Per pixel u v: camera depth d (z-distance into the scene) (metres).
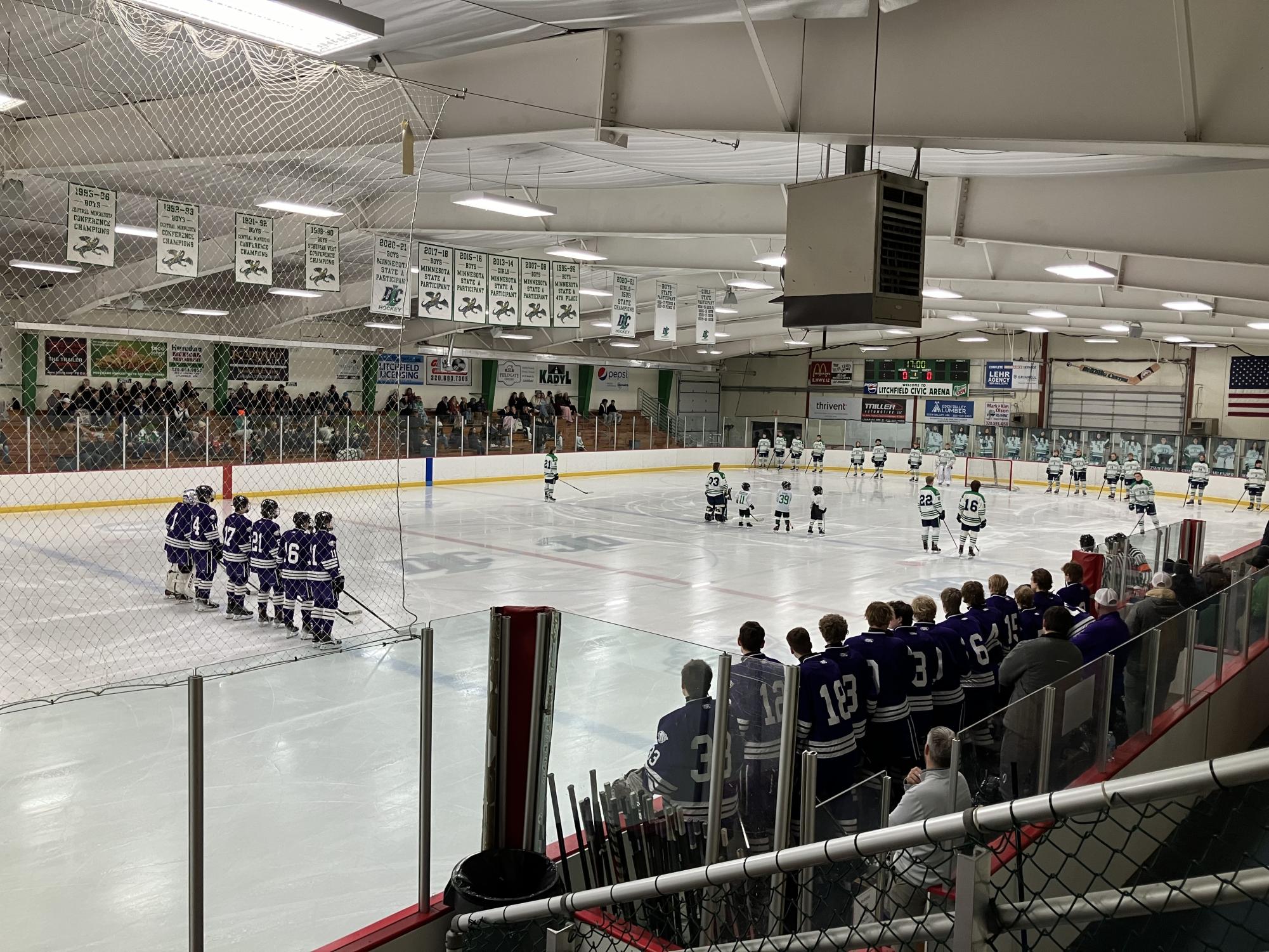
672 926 3.56
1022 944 1.79
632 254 19.88
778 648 11.29
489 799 4.48
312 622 11.16
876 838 1.95
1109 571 10.02
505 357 34.97
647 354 41.56
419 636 3.94
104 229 11.96
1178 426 35.16
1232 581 10.67
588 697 4.33
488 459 29.36
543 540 18.77
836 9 6.61
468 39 8.81
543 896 3.79
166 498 21.81
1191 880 1.58
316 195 15.99
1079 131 6.35
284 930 4.77
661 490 29.39
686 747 3.93
